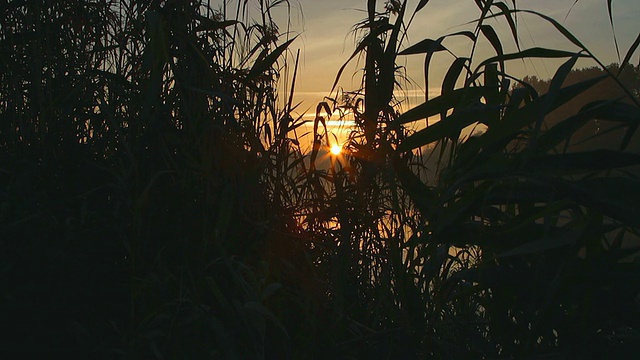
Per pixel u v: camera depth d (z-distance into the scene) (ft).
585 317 4.61
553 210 4.35
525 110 4.18
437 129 4.68
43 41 7.20
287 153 6.70
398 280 5.58
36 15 7.04
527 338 4.93
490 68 5.40
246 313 4.94
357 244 6.44
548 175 4.17
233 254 5.74
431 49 4.88
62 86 6.93
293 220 6.43
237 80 6.52
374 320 5.80
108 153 6.49
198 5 7.11
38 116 6.85
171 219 5.91
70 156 6.49
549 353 4.68
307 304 5.40
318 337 5.49
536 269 4.76
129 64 6.77
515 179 4.39
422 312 5.28
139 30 6.65
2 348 5.08
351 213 6.34
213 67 6.75
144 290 5.34
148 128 6.14
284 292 5.62
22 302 5.18
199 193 6.11
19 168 6.42
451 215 4.53
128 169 5.98
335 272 5.75
